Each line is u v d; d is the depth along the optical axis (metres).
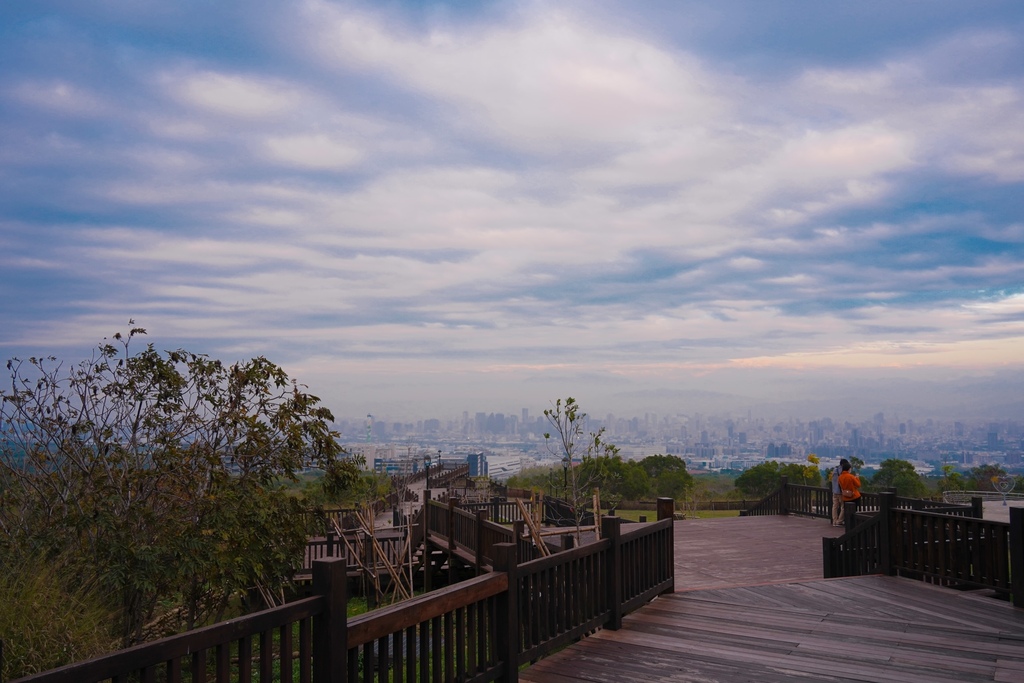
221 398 10.21
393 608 3.77
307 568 15.08
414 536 17.44
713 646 5.71
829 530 15.43
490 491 25.86
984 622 6.52
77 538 8.29
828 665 5.24
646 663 5.30
